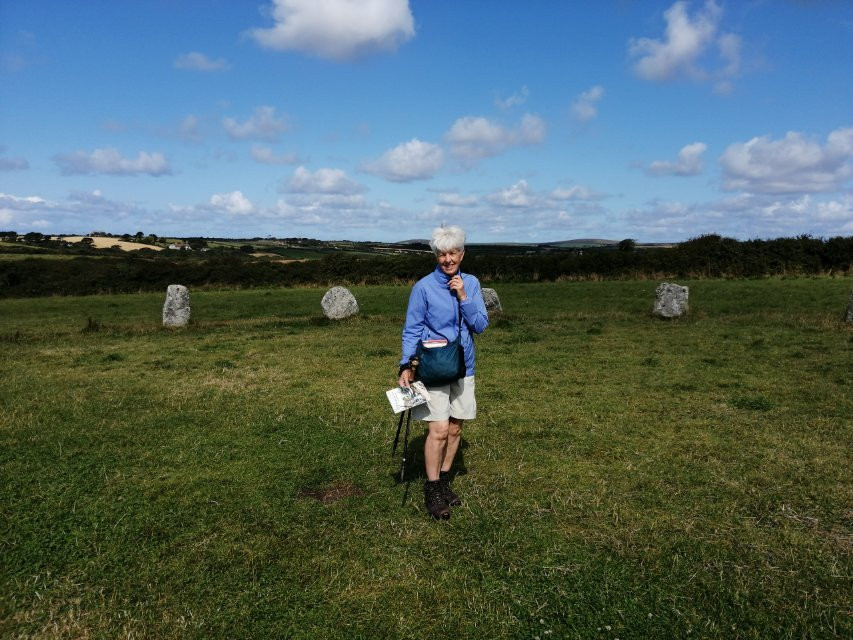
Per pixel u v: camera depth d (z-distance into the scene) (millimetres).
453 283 5074
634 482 5938
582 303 25641
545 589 4176
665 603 4008
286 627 3824
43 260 40781
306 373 11664
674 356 12789
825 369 11023
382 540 4863
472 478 6117
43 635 3801
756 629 3729
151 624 3885
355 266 41906
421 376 5164
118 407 9195
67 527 5164
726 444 7008
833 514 5215
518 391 9836
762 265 34719
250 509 5473
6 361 13805
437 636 3736
